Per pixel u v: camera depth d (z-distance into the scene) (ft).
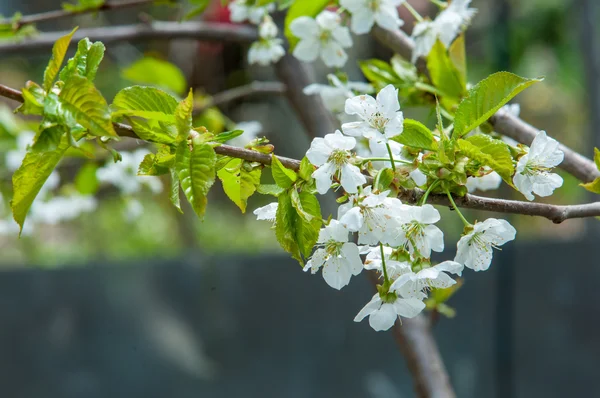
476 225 3.45
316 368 9.09
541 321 9.28
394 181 3.42
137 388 9.03
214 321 9.16
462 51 3.97
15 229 5.50
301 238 3.40
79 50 3.38
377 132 3.41
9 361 8.83
